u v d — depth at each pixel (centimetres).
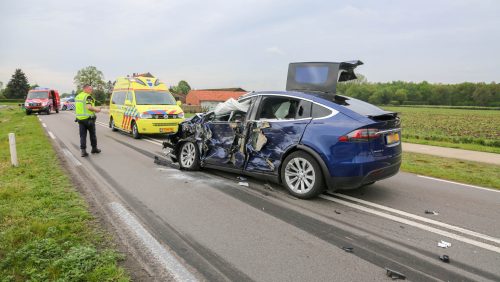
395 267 343
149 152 1001
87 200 523
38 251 344
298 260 353
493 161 980
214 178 682
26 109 2914
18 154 906
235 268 336
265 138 590
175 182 649
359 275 326
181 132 773
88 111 910
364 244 394
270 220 461
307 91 612
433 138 1652
